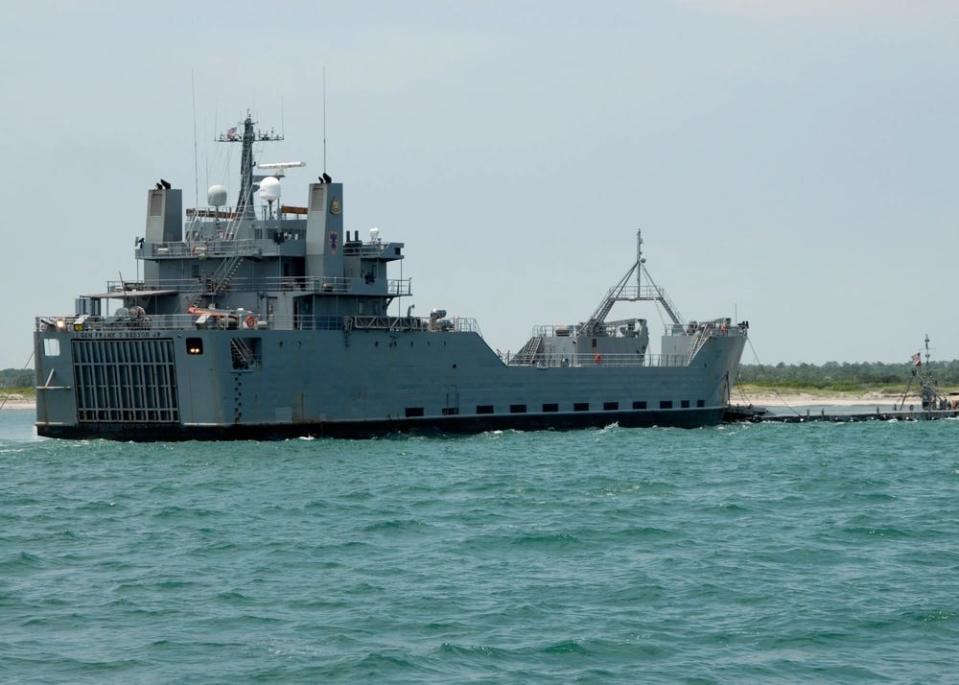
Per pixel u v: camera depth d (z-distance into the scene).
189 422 170.00
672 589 83.69
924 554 95.94
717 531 105.75
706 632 73.94
